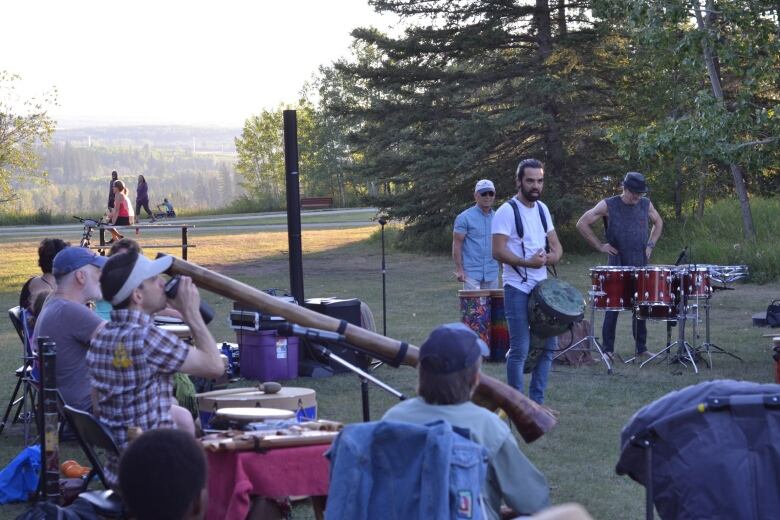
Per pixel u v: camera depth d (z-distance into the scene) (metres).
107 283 4.60
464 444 3.09
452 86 28.66
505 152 29.05
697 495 3.56
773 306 13.09
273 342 9.55
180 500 2.54
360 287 20.05
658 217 10.81
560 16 28.31
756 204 26.70
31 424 8.04
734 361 10.43
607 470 6.38
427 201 28.84
